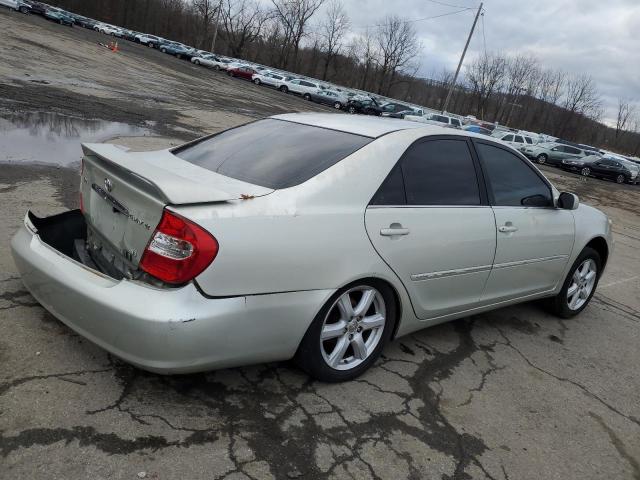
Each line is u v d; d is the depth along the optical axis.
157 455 2.30
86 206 3.14
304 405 2.84
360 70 83.06
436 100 88.75
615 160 31.44
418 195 3.29
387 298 3.18
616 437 3.16
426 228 3.24
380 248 2.99
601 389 3.72
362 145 3.15
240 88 37.03
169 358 2.38
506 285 4.07
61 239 3.25
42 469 2.12
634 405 3.59
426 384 3.31
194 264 2.35
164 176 2.53
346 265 2.83
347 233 2.83
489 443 2.86
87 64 23.61
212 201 2.47
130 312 2.33
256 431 2.57
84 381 2.67
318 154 3.09
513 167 4.12
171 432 2.45
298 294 2.68
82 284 2.52
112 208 2.81
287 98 40.16
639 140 98.88
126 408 2.55
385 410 2.95
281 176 2.90
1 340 2.86
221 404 2.72
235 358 2.58
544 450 2.89
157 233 2.41
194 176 2.88
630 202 21.23
